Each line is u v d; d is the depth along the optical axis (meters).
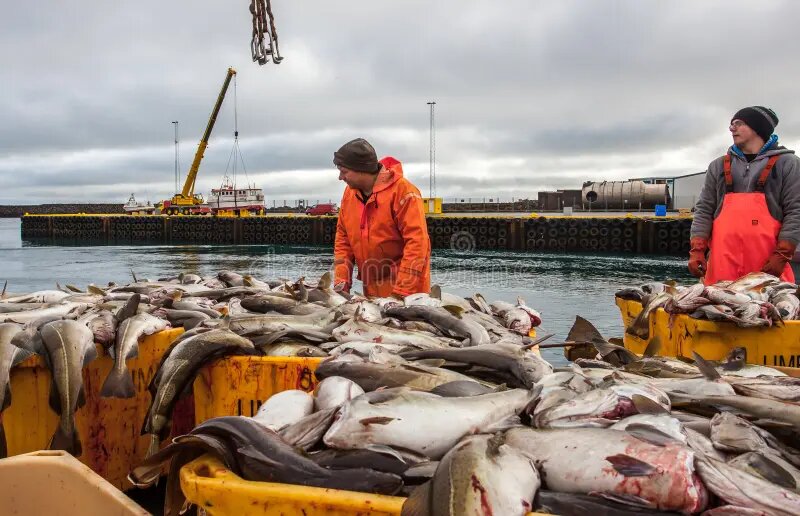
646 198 42.47
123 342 4.12
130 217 50.03
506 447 2.09
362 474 2.08
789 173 5.80
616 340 4.90
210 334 3.66
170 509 2.34
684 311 5.11
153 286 6.56
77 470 2.35
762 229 5.86
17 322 4.48
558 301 14.76
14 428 3.79
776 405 2.70
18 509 2.38
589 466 2.07
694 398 2.91
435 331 4.64
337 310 4.69
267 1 9.57
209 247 42.00
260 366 3.59
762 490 1.97
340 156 6.20
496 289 17.50
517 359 3.40
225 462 2.20
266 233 44.62
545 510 1.96
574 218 33.50
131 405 4.27
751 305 4.76
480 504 1.86
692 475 1.98
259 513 2.03
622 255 31.25
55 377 3.74
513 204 64.25
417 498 1.92
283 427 2.46
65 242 50.31
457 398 2.54
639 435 2.16
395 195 6.19
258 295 5.36
